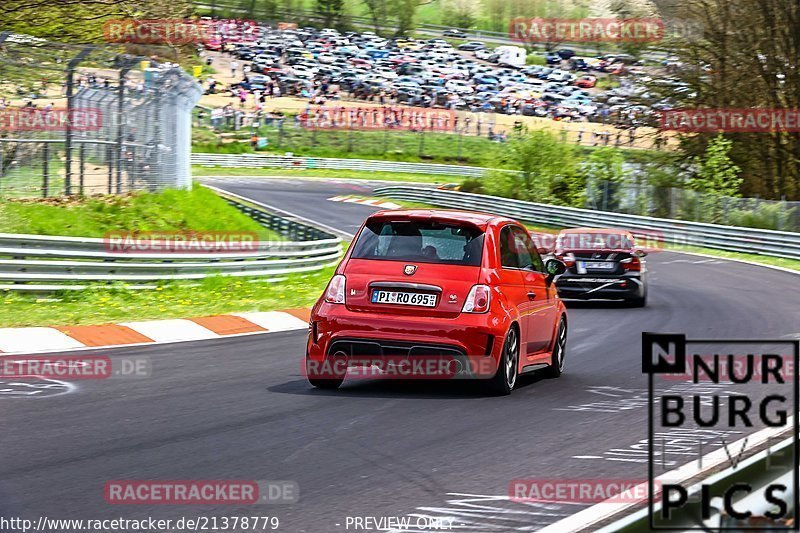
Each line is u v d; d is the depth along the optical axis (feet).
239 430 87.04
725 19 526.16
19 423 87.66
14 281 171.53
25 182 237.66
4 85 231.91
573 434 88.94
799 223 443.32
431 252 108.47
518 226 121.70
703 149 522.06
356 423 91.56
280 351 140.67
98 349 135.54
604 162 545.03
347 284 107.86
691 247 445.37
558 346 127.54
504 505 63.87
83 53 247.29
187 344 144.66
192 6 426.10
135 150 270.26
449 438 86.02
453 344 104.27
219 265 209.77
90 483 67.72
